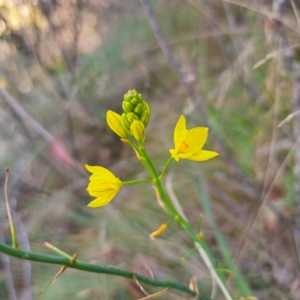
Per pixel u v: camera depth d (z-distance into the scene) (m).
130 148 0.39
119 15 0.44
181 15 0.41
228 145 0.33
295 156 0.26
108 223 0.31
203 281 0.25
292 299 0.23
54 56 0.37
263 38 0.31
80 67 0.40
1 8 0.32
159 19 0.43
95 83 0.41
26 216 0.33
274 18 0.25
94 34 0.44
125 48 0.43
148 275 0.26
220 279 0.19
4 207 0.31
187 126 0.33
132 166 0.37
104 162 0.39
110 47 0.43
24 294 0.26
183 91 0.36
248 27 0.32
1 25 0.33
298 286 0.24
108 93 0.43
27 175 0.39
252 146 0.32
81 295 0.26
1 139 0.41
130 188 0.35
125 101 0.15
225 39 0.37
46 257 0.15
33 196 0.35
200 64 0.38
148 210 0.32
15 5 0.33
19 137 0.39
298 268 0.25
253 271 0.25
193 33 0.38
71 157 0.35
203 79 0.37
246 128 0.33
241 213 0.29
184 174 0.34
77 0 0.35
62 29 0.36
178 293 0.24
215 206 0.30
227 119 0.34
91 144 0.40
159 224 0.30
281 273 0.25
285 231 0.26
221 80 0.34
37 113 0.41
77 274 0.27
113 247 0.28
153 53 0.41
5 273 0.29
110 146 0.40
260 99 0.30
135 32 0.43
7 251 0.14
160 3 0.42
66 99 0.38
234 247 0.27
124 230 0.30
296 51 0.27
